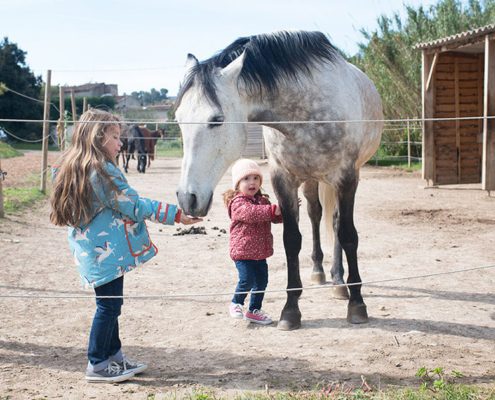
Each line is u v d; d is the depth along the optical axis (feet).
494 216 30.78
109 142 10.63
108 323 10.72
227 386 10.53
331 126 13.10
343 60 14.23
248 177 13.83
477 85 48.14
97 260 10.42
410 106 71.26
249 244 13.92
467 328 13.76
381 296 16.65
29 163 72.38
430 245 23.73
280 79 12.69
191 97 11.89
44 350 12.57
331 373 11.04
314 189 17.54
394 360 11.67
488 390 9.89
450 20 68.03
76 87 231.91
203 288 17.67
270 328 13.97
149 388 10.53
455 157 48.08
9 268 19.92
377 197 40.42
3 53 166.50
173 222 10.71
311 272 19.38
